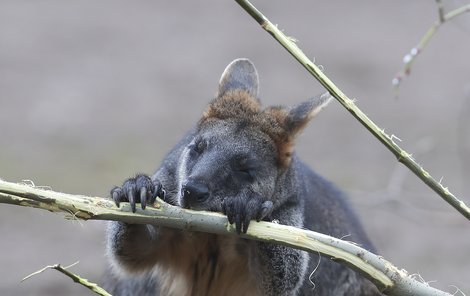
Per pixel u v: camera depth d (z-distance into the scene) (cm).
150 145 1927
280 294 833
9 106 2072
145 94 2200
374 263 649
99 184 1727
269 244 822
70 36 2519
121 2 2820
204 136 822
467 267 1456
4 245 1491
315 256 948
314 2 2917
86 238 1530
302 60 673
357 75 2375
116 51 2448
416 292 649
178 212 687
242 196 699
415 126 2080
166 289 902
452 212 1565
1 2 2727
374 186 1762
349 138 2027
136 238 827
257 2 2892
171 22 2683
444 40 2644
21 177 1728
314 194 995
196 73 2347
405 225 1602
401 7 2886
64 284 1362
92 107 2105
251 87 921
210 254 869
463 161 1880
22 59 2336
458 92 2280
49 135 1944
